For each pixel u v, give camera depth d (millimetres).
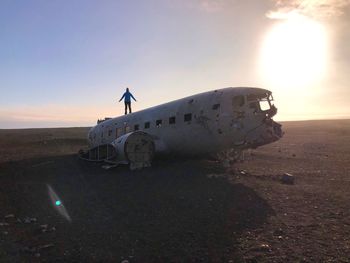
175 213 10227
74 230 8977
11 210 10938
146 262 7012
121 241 8141
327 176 16578
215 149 18047
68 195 12891
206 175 15867
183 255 7281
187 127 18328
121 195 12602
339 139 46719
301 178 15953
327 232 8461
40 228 9023
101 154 20922
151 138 18703
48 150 34188
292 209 10492
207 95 18062
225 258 7078
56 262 7062
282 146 36094
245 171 17500
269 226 8938
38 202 11891
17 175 17891
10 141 46688
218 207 10750
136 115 22469
